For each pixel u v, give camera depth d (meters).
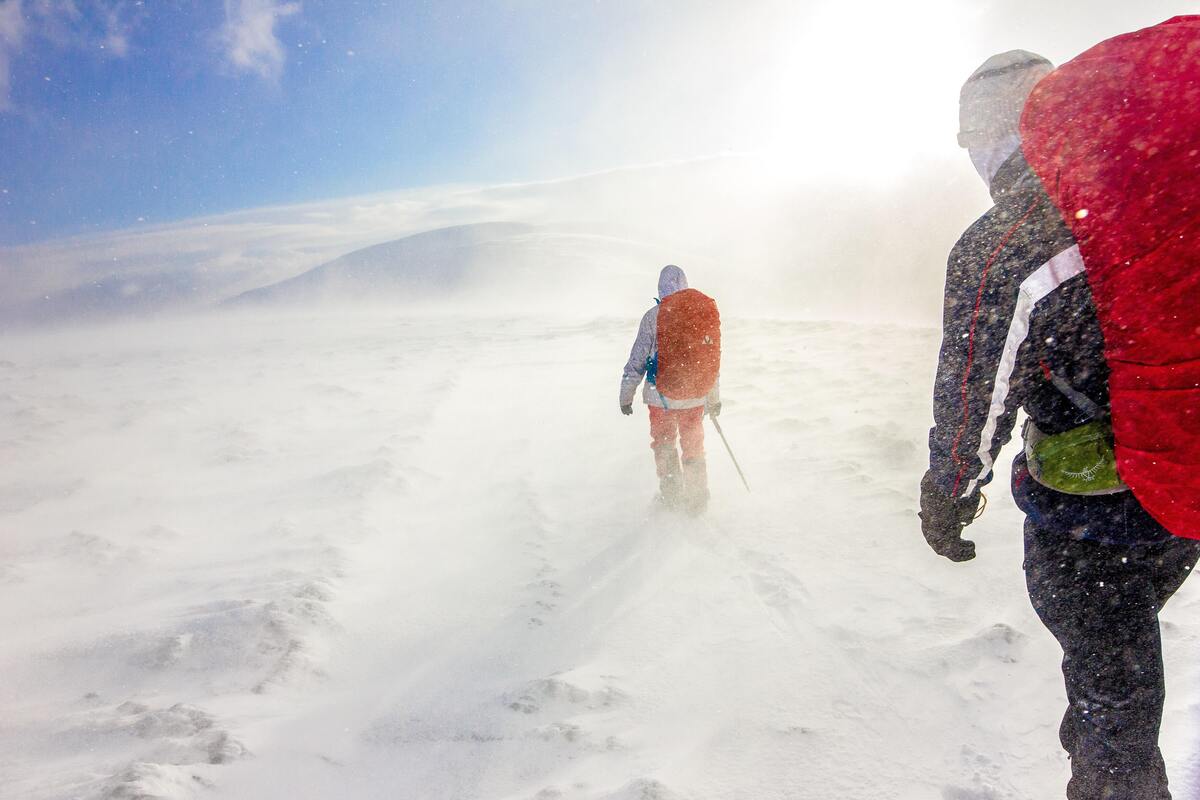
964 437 1.61
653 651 3.32
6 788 2.45
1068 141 1.41
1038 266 1.46
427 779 2.52
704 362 4.98
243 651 3.32
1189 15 1.43
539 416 8.60
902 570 3.87
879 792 2.31
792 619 3.48
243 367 14.26
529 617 3.71
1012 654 2.97
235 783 2.46
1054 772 2.31
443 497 5.86
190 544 4.85
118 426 8.74
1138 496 1.38
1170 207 1.28
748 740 2.62
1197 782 2.12
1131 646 1.57
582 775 2.48
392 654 3.42
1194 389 1.28
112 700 3.02
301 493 5.82
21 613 3.86
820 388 8.58
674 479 5.12
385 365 13.39
